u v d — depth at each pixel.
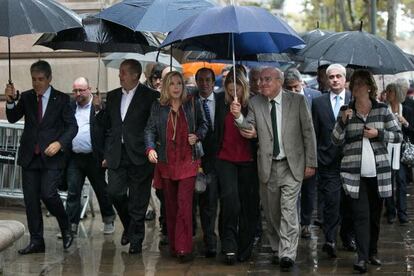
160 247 17.38
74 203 18.52
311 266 15.60
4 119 23.34
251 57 17.41
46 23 14.62
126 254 16.61
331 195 16.52
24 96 16.44
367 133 14.74
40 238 16.67
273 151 15.30
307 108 15.34
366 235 14.97
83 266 15.50
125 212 17.09
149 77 20.38
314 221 20.55
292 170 15.20
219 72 25.97
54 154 16.19
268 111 15.37
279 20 14.42
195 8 15.82
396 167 20.53
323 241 18.27
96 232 19.20
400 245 17.97
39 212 16.59
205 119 15.84
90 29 17.17
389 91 20.97
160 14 15.64
